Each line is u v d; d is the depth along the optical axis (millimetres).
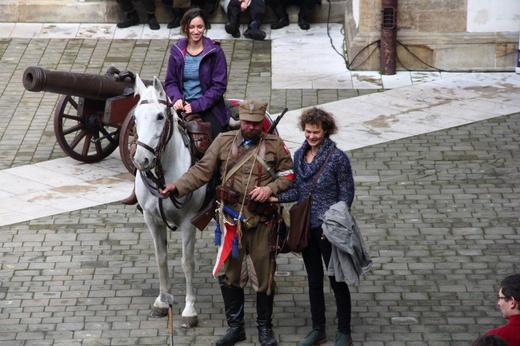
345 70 32250
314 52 33750
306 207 16000
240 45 34375
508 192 23297
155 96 15961
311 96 30109
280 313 18031
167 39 34875
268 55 33562
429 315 17844
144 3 35344
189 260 17312
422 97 29906
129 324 17688
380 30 31750
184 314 17516
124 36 35125
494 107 28969
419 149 26016
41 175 25125
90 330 17500
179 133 17047
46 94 30703
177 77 18734
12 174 25188
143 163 15773
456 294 18609
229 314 16875
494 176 24234
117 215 22578
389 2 31172
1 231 21688
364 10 31875
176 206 16734
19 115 29188
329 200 16109
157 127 15836
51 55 33531
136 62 32938
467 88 30609
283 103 29547
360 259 15836
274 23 35875
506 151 25750
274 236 16359
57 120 25031
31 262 20234
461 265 19781
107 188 24234
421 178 24188
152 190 16547
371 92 30406
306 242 15961
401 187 23703
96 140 25812
